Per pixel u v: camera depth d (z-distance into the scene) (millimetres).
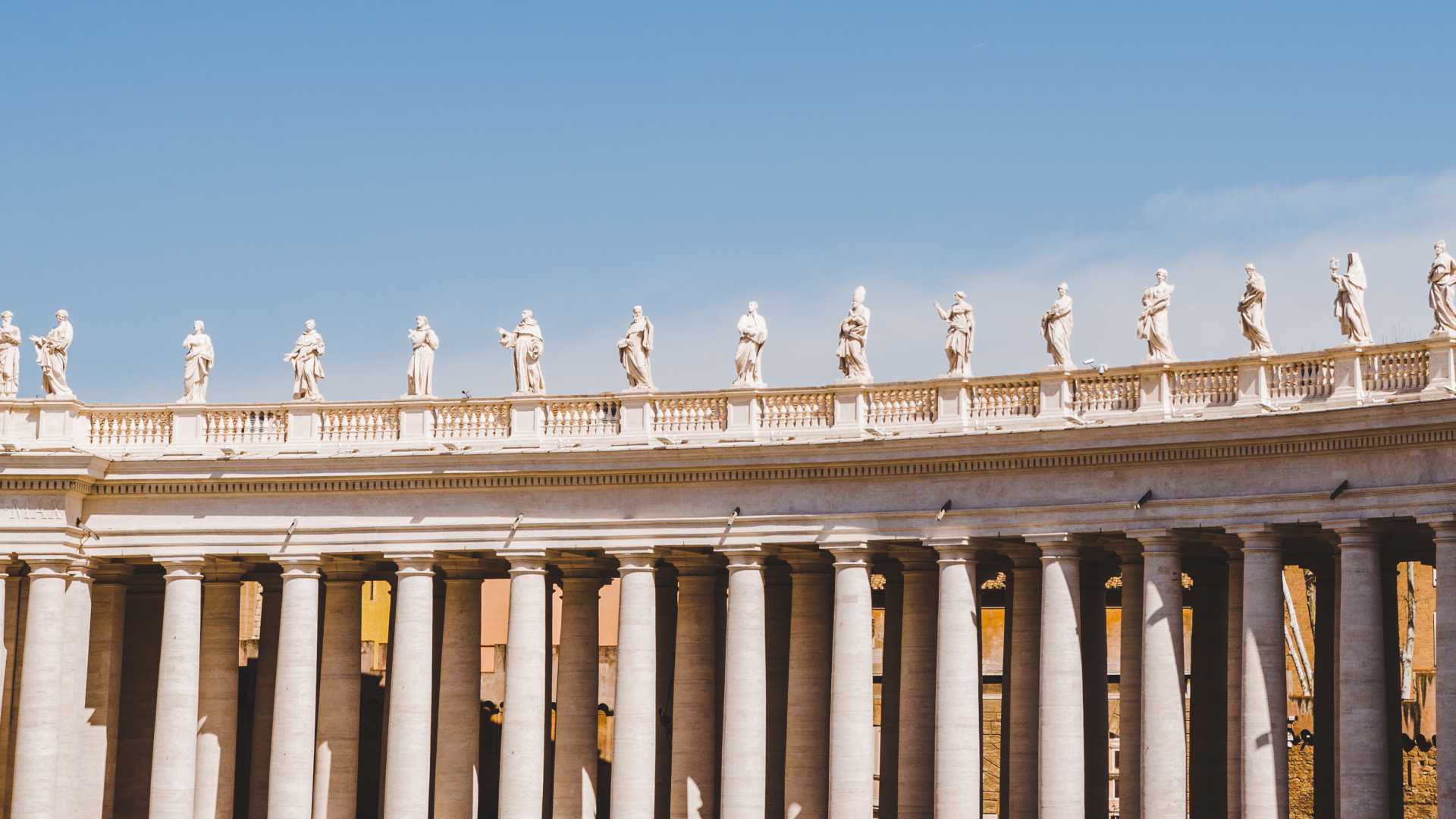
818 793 65000
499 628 103625
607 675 100312
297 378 68688
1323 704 66750
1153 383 60500
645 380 66750
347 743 68125
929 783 64438
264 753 72562
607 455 64938
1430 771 91125
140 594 72625
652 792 64500
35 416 69000
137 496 68312
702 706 66250
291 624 66938
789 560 66062
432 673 71938
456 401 67438
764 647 64125
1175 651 59000
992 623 101188
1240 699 58594
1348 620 56156
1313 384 58375
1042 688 60562
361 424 68062
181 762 66938
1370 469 56312
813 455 63094
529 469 65562
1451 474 54844
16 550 67375
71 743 67562
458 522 66375
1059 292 62750
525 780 64938
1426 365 56281
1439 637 54688
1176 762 58594
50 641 67062
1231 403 59312
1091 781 66375
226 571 69562
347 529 67062
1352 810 55625
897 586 70812
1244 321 59594
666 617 72062
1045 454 60938
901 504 62875
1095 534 60750
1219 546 62500
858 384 64188
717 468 64312
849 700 62469
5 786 68250
